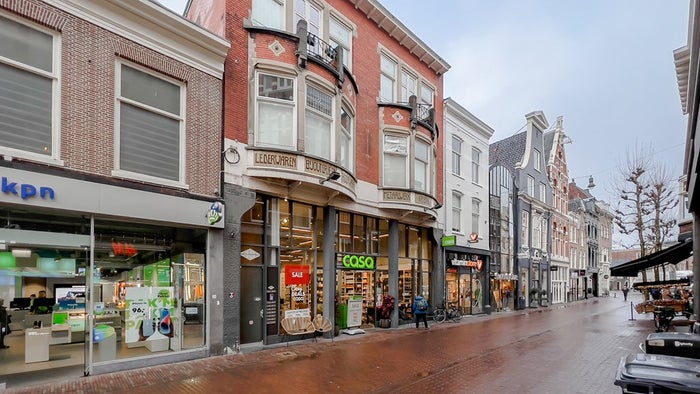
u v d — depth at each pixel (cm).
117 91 888
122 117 898
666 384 475
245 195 1124
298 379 831
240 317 1138
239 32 1152
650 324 1898
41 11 776
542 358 1077
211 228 1040
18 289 754
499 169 2761
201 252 1035
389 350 1147
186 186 995
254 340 1166
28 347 759
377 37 1688
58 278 798
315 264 1370
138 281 917
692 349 643
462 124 2275
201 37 1033
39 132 771
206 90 1059
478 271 2361
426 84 1978
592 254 5062
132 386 756
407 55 1856
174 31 984
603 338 1436
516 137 3491
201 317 1019
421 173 1781
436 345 1243
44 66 785
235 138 1116
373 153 1619
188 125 1016
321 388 778
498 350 1184
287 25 1263
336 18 1498
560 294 3812
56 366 786
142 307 920
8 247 743
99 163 843
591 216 5075
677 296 2950
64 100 798
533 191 3262
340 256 1466
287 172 1156
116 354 873
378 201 1616
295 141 1197
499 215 2703
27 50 767
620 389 793
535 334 1515
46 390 721
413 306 1692
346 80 1423
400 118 1688
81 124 820
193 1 1380
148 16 932
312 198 1331
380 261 1661
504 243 2742
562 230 3966
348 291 1509
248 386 775
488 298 2402
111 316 870
